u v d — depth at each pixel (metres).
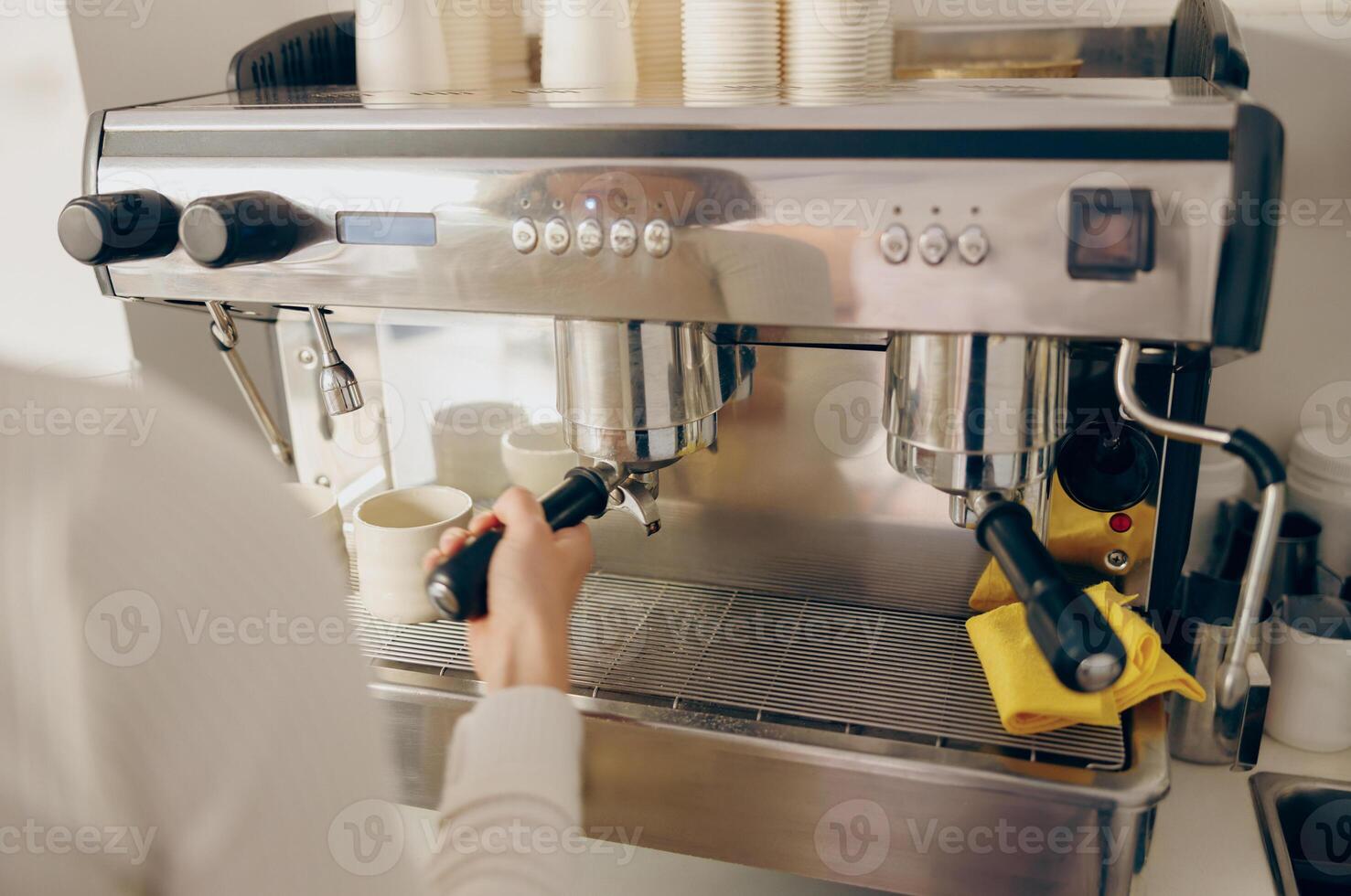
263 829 0.33
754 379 0.72
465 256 0.56
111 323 0.88
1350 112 0.81
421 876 0.38
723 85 0.67
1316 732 0.75
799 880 0.69
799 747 0.58
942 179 0.49
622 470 0.63
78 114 0.81
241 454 0.35
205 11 0.92
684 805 0.62
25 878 0.31
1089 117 0.47
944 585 0.73
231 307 0.78
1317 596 0.79
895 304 0.51
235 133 0.59
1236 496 0.85
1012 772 0.56
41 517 0.31
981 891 0.58
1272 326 0.86
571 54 0.71
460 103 0.58
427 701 0.64
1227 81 0.58
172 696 0.32
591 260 0.54
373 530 0.70
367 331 0.80
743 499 0.75
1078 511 0.68
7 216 0.83
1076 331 0.49
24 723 0.31
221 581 0.33
